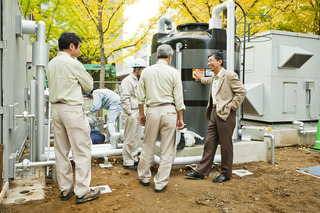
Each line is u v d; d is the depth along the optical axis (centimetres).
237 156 479
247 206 302
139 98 354
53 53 1180
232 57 473
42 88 409
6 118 314
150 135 344
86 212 278
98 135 580
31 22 382
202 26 534
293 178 405
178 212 283
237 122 508
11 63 331
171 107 336
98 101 541
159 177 338
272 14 883
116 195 324
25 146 584
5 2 303
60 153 306
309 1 907
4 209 285
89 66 1235
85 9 784
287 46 681
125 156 443
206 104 484
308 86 721
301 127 641
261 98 695
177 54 477
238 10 830
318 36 740
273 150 486
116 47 898
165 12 789
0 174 290
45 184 364
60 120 296
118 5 785
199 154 456
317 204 311
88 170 304
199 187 359
